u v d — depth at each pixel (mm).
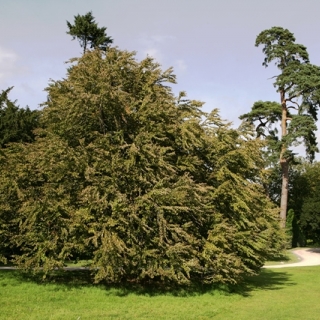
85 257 19031
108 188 15344
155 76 18094
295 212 59750
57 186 16531
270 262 35500
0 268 21406
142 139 16156
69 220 15305
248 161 18062
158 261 15648
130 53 17875
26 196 16484
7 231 17547
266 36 45375
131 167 15883
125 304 14414
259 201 19406
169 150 17703
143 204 15352
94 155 15945
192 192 15820
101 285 17094
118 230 15320
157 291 16969
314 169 64875
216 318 13203
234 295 17594
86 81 16969
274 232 21766
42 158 16156
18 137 27844
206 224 17594
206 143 18109
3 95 28766
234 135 18484
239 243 17781
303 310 14852
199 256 16500
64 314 12328
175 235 15727
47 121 18531
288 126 43562
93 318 12078
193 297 16438
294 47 44344
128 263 15344
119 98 16312
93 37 37969
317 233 45094
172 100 18500
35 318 11695
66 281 17781
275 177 52375
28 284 16688
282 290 19906
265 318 13352
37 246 16344
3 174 16984
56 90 18016
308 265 33281
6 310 12547
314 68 43562
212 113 19000
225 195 17812
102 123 17328
